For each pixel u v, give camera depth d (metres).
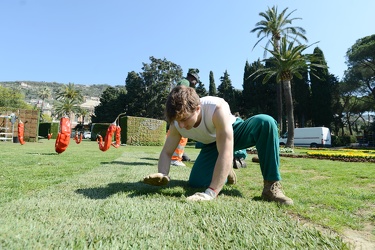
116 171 3.73
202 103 2.17
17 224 1.24
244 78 45.84
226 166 2.06
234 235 1.22
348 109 45.03
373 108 41.59
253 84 44.69
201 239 1.16
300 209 1.92
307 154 13.10
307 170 5.36
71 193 2.11
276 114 42.09
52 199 1.86
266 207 1.81
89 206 1.64
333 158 10.41
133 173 3.52
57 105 80.19
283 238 1.22
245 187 2.89
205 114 2.14
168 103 1.98
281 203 2.06
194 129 2.23
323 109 39.66
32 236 1.10
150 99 55.56
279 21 27.52
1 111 19.34
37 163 4.59
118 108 58.38
